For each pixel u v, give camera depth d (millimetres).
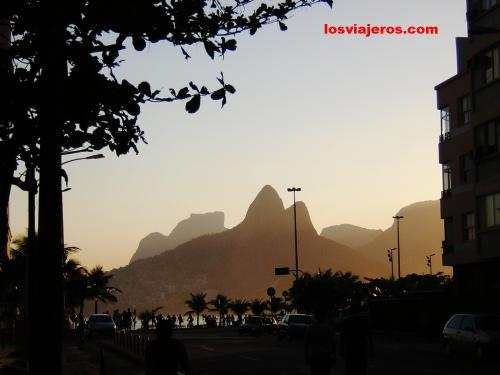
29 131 8039
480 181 42812
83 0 7617
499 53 40719
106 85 7922
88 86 7816
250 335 64562
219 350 40406
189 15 8281
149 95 8172
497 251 40500
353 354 16812
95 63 7855
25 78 7906
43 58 7820
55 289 9828
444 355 32125
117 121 8500
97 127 8492
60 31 7770
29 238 27688
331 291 83438
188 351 40250
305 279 85312
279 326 51500
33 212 28281
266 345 45188
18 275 44219
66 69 8016
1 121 8031
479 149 43031
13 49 7922
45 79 7875
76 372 26484
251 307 126438
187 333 75750
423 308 48688
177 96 8234
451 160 46625
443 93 47875
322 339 15734
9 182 8578
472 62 42781
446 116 47906
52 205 9508
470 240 43750
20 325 42250
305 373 24625
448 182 47344
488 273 42438
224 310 142375
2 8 7605
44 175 9117
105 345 46719
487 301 42031
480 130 43125
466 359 29578
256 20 8797
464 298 44438
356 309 17000
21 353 32688
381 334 53938
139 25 7652
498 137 41219
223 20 8680
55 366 9789
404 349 36906
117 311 99188
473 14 43031
